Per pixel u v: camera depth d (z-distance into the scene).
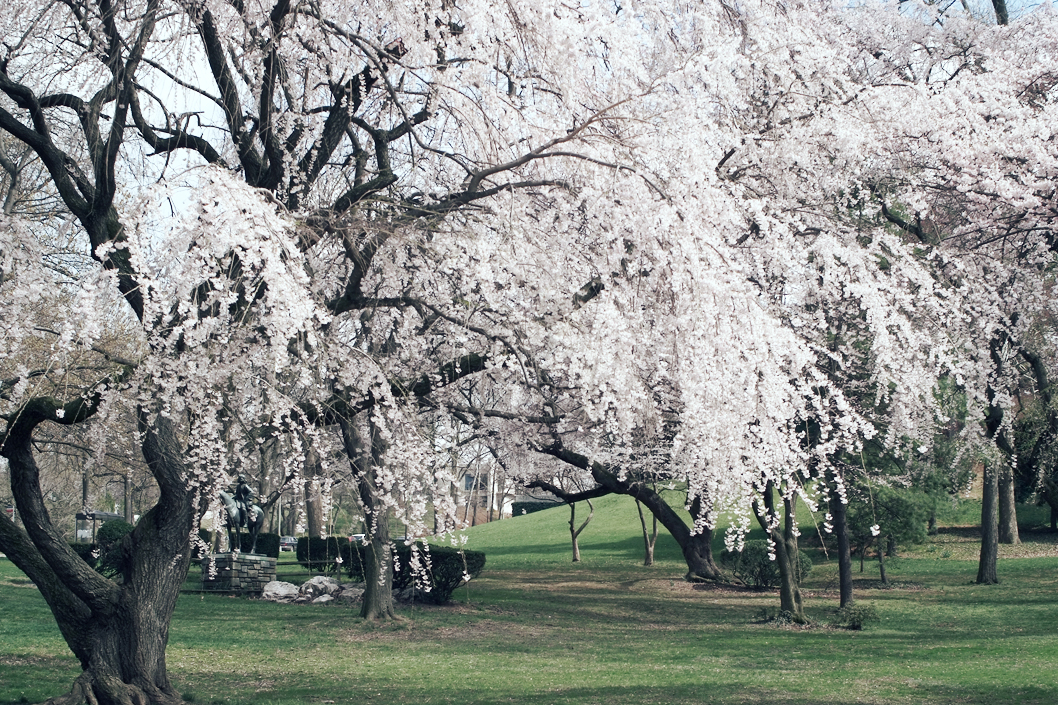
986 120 10.83
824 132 9.56
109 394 6.81
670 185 6.82
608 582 24.98
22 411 6.97
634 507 44.44
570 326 7.54
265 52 7.27
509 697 8.94
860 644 13.30
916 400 9.59
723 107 8.80
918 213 11.45
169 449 7.52
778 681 9.75
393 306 8.59
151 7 7.41
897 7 12.77
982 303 10.73
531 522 46.22
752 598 21.64
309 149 9.09
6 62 7.51
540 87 7.78
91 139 7.55
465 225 7.68
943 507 24.00
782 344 7.15
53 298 6.81
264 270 5.81
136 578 7.46
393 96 7.75
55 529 7.41
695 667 11.17
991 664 10.58
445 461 9.41
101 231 7.43
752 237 9.24
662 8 8.38
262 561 21.27
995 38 12.42
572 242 7.79
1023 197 10.16
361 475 8.43
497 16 6.87
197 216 5.81
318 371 7.59
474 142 7.77
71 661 10.48
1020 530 32.41
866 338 10.94
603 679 10.16
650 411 7.79
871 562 27.81
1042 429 13.34
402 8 7.00
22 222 6.78
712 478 7.21
